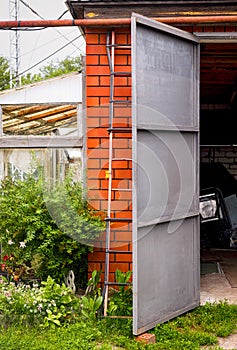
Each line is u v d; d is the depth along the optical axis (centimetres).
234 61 756
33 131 652
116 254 538
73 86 650
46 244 516
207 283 644
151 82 450
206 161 1068
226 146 1061
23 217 525
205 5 529
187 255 510
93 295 510
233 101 1037
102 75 541
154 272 457
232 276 683
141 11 534
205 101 1116
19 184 557
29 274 560
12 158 645
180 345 411
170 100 478
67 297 479
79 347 406
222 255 861
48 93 650
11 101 656
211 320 475
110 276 539
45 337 429
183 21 511
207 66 794
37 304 464
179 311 493
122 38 535
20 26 516
